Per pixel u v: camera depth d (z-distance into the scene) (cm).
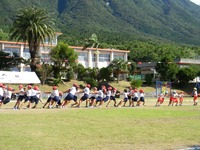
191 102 4300
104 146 1102
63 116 1988
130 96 3272
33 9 6756
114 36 17800
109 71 7944
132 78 8575
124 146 1107
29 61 6875
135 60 12900
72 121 1750
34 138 1213
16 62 7012
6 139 1181
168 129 1497
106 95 3119
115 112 2356
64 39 13825
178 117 2052
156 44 16875
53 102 2811
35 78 5288
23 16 6669
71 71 7538
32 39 6619
